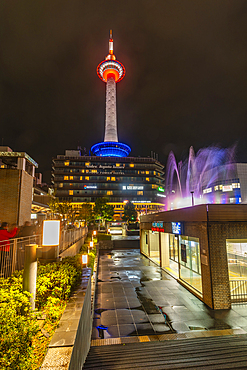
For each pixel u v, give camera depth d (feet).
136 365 15.65
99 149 319.68
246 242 36.47
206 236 35.68
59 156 268.21
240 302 35.58
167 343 23.15
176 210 49.11
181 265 48.32
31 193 43.57
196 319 30.35
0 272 20.54
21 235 32.27
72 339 10.31
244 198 203.41
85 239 91.15
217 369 14.83
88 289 20.12
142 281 49.83
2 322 9.19
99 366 15.38
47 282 17.54
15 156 41.65
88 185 267.18
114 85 348.79
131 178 277.03
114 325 28.81
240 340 22.74
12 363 8.01
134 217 199.31
